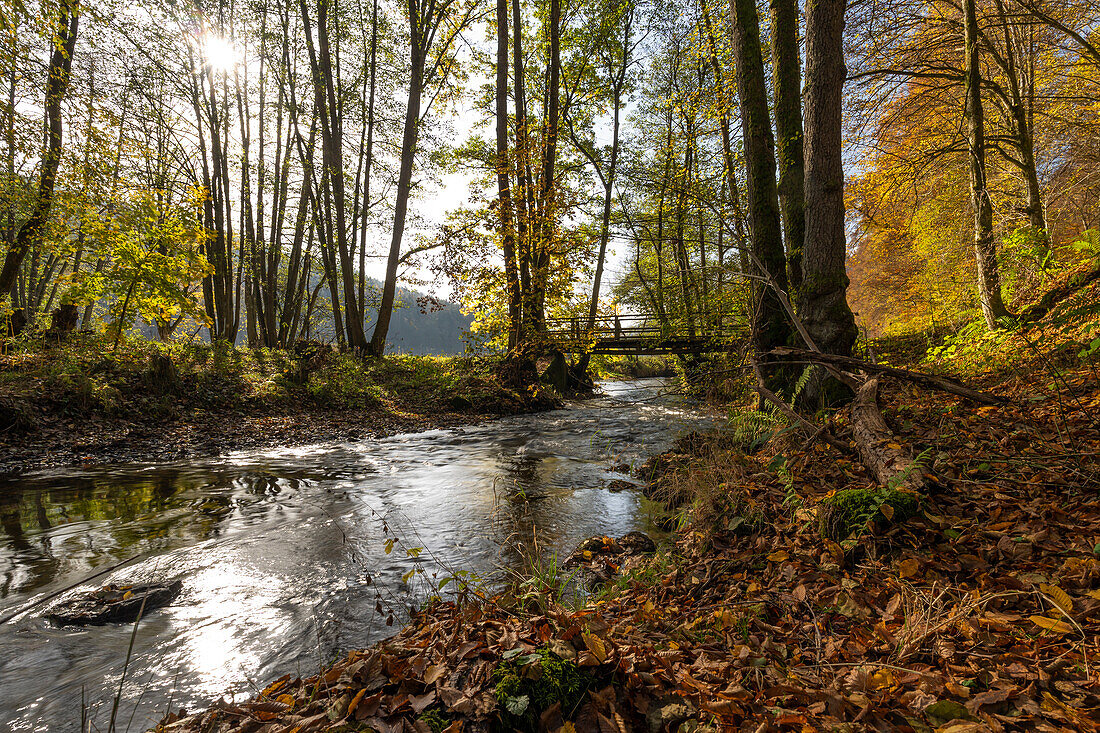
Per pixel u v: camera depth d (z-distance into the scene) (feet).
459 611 8.82
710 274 43.39
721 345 38.06
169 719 6.93
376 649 7.76
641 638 7.39
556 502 18.11
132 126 50.21
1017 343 21.99
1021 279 30.14
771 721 5.54
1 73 36.35
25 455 24.13
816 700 5.88
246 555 13.53
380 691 6.28
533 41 69.62
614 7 67.82
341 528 15.64
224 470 23.43
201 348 45.14
